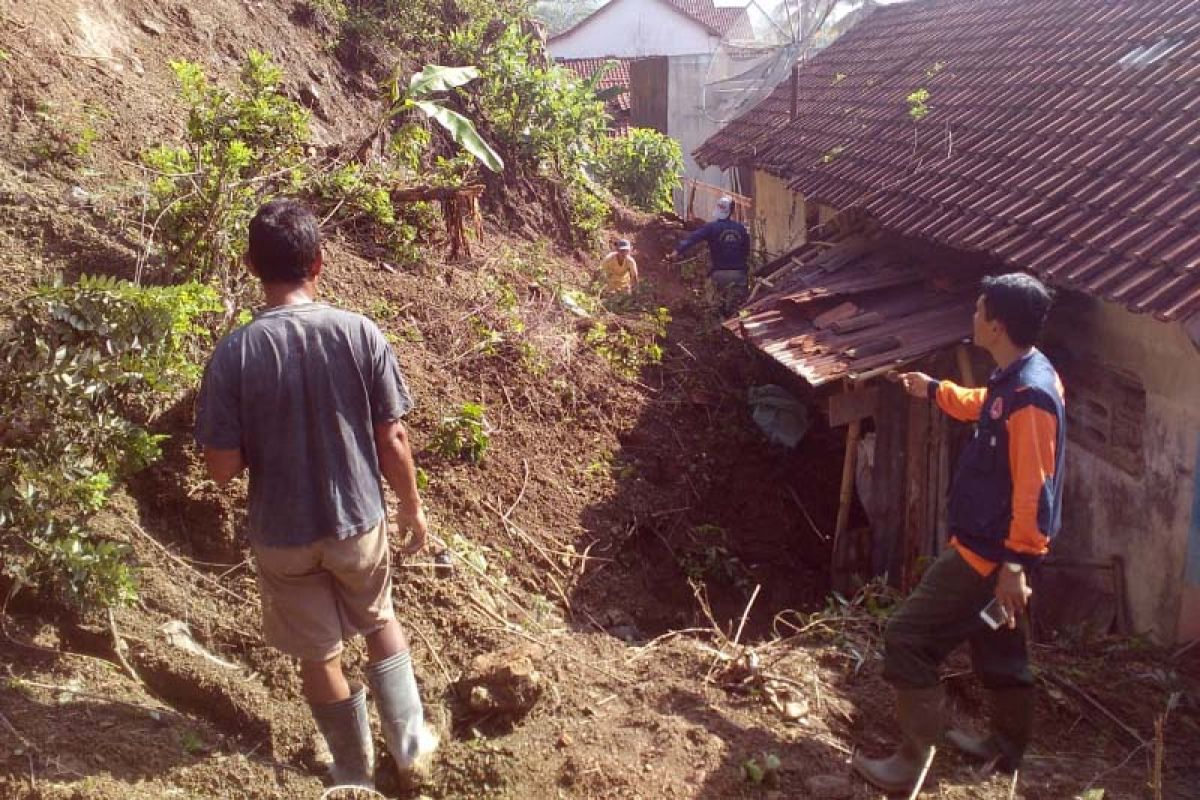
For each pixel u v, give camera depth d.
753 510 7.66
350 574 3.19
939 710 3.66
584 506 6.36
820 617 5.09
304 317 3.12
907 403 6.85
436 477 5.81
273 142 6.27
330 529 3.11
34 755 3.10
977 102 8.68
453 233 8.10
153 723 3.40
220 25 8.43
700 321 9.97
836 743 3.95
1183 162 5.88
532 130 11.55
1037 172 6.82
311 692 3.26
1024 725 3.81
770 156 11.27
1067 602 6.16
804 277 8.21
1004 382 3.52
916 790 3.61
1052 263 5.71
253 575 4.32
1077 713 4.40
